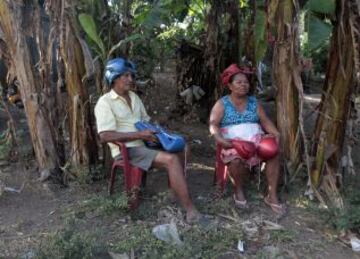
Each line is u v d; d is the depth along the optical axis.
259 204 4.07
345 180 4.54
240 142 3.86
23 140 5.77
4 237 3.59
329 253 3.47
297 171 4.28
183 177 3.73
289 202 4.12
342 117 4.14
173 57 7.38
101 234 3.52
